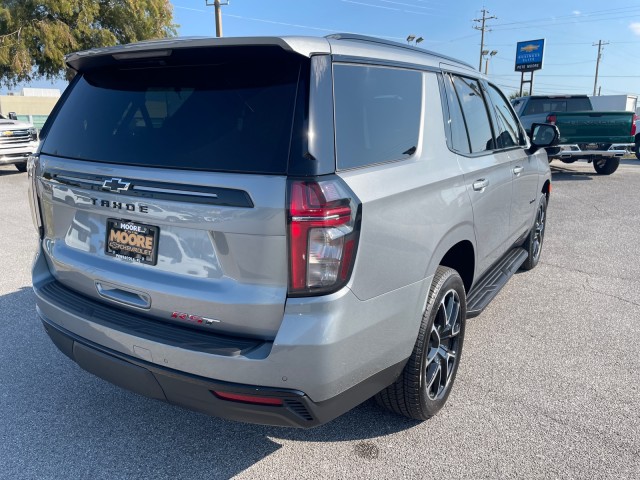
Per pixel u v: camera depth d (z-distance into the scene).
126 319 2.44
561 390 3.37
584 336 4.17
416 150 2.76
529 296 5.05
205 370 2.16
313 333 2.06
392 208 2.37
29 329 4.21
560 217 8.70
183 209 2.21
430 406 2.93
